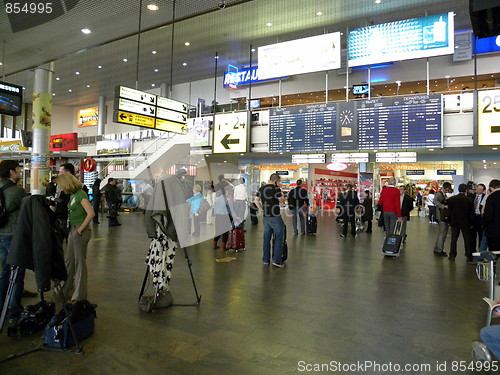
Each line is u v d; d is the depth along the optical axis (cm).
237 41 1579
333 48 1347
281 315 353
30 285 450
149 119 956
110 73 2059
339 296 420
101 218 1345
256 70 1831
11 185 350
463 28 1478
